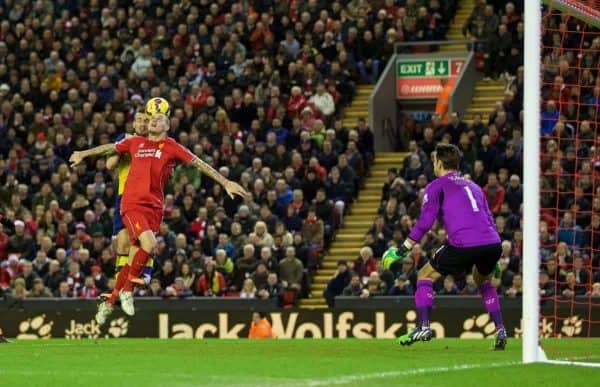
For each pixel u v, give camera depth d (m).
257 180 54.28
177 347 29.28
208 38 65.38
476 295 44.38
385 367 23.58
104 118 61.41
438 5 64.50
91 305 47.50
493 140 53.25
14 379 21.52
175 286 47.19
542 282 44.12
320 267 53.25
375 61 62.88
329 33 63.03
